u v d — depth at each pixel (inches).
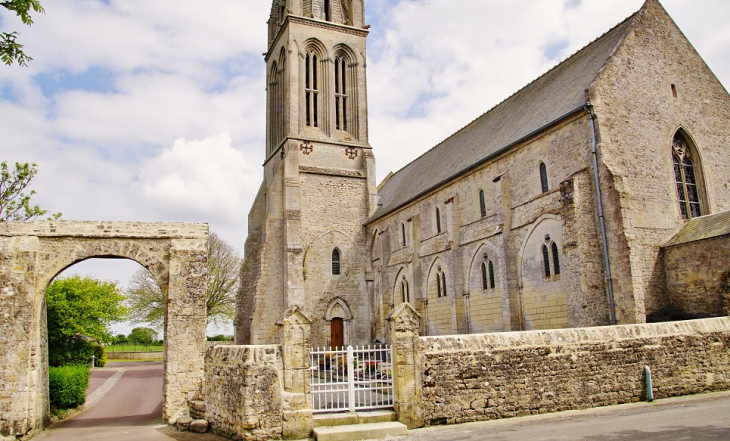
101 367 2283.5
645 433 505.7
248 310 1898.4
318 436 579.5
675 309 934.4
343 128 2009.1
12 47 448.1
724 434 482.6
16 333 770.2
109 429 766.5
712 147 1082.7
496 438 531.5
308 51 2005.4
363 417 628.4
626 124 989.8
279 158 1952.5
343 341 1802.4
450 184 1428.4
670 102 1055.6
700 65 1115.3
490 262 1249.4
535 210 1105.4
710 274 877.2
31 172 1368.1
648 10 1087.6
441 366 645.3
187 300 834.2
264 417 600.7
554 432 539.8
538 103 1240.8
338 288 1828.2
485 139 1407.5
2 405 740.7
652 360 727.7
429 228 1523.1
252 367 607.5
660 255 963.3
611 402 695.1
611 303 898.1
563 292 1017.5
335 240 1859.0
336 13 2073.1
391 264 1733.5
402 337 644.7
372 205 1925.4
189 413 764.0
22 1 429.4
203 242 864.9
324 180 1889.8
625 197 903.7
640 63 1039.6
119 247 842.8
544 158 1089.4
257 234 1984.5
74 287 1288.1
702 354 758.5
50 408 898.1
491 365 659.4
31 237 808.3
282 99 2020.2
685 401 688.4
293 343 633.6
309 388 627.8
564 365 684.7
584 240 937.5
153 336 4106.8
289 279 1700.3
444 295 1434.5
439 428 614.9
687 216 1029.8
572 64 1241.4
